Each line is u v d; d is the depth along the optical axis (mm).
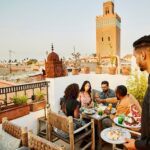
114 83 5992
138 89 4707
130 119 2953
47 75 5016
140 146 1132
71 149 2699
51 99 4840
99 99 4727
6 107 3541
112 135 2508
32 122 4016
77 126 3096
